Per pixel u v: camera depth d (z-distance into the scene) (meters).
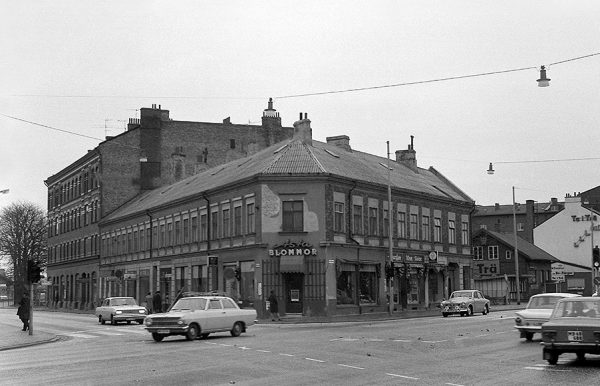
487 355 19.45
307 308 44.12
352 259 47.00
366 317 44.00
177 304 27.75
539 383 13.95
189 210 54.78
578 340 16.58
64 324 43.12
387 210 51.97
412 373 15.70
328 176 45.31
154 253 61.09
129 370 16.91
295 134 52.50
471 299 46.22
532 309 24.89
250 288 45.66
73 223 86.75
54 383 14.88
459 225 62.62
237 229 47.94
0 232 106.44
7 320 52.72
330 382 14.39
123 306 42.59
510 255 81.00
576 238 91.75
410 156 66.56
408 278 53.75
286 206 45.28
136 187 74.25
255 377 15.28
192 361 18.64
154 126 73.75
